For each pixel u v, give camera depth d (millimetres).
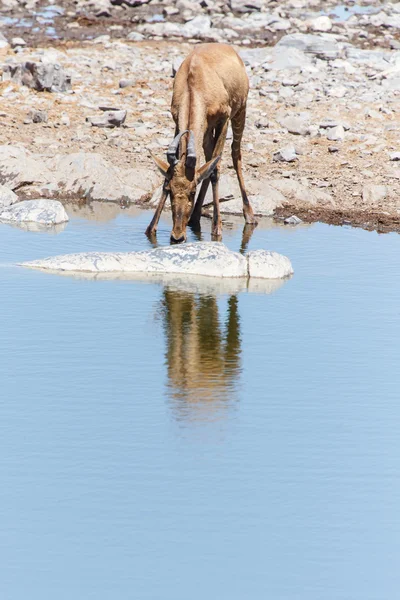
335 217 48125
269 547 20812
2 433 25219
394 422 26375
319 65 75125
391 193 51375
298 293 36500
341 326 33188
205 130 42281
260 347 31234
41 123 59062
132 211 48688
